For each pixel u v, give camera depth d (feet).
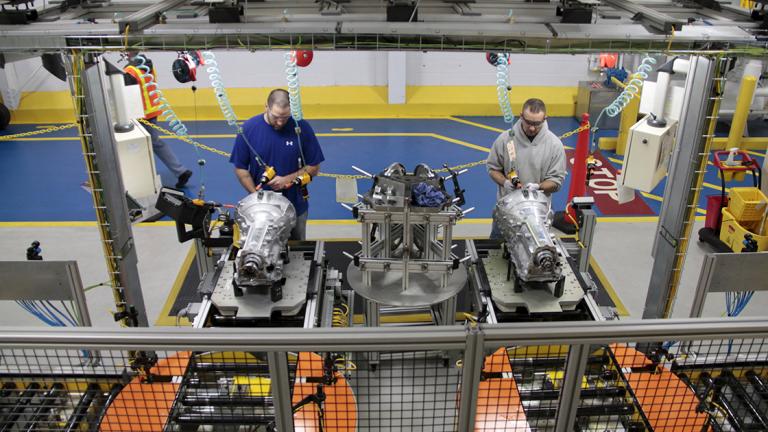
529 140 14.28
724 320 6.86
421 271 11.34
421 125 30.48
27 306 12.92
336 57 32.83
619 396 10.37
